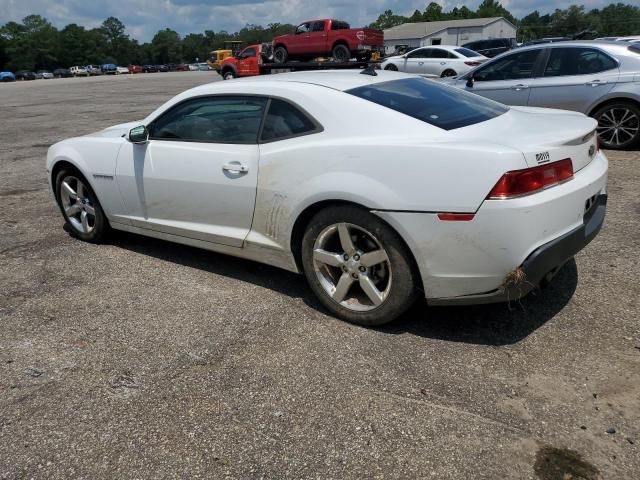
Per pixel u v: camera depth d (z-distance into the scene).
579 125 3.13
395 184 2.83
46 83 43.38
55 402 2.66
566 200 2.75
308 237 3.27
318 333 3.18
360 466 2.19
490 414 2.44
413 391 2.62
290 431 2.40
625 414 2.39
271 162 3.34
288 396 2.62
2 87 40.38
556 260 2.76
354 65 18.34
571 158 2.86
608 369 2.71
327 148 3.08
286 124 3.34
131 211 4.32
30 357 3.05
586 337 3.00
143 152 4.07
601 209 3.18
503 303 3.42
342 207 3.04
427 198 2.74
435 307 3.42
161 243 4.80
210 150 3.67
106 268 4.28
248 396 2.64
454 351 2.93
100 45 128.38
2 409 2.62
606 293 3.47
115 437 2.41
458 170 2.67
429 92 3.52
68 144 4.72
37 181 7.24
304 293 3.71
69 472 2.23
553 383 2.62
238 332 3.22
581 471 2.11
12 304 3.69
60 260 4.47
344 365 2.85
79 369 2.92
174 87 27.34
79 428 2.47
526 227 2.61
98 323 3.40
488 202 2.60
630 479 2.06
